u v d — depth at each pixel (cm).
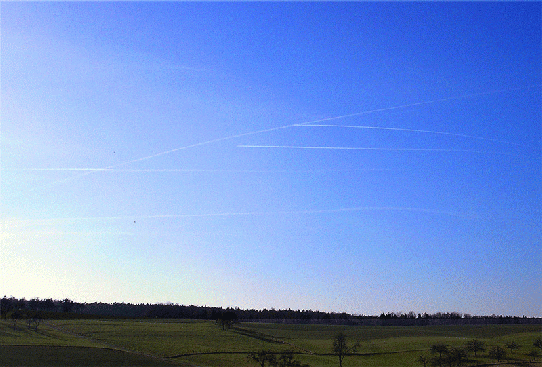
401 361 13975
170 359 12219
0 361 9844
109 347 12812
